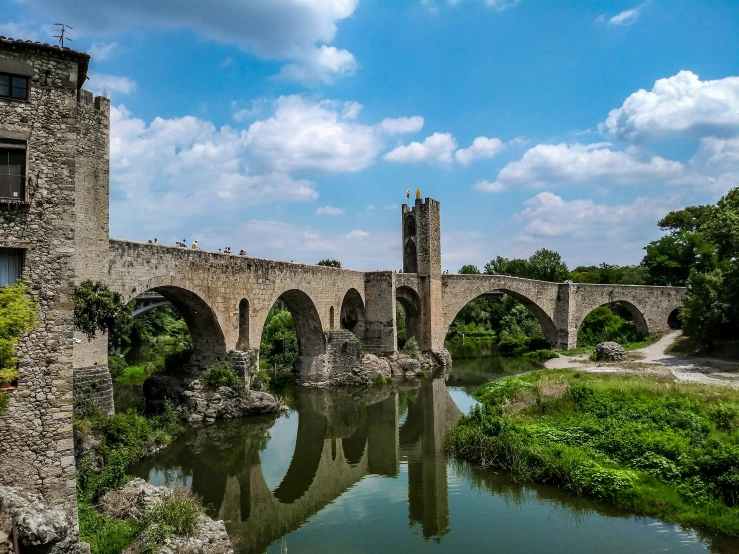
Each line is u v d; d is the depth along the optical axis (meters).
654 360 52.03
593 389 30.55
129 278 25.14
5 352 12.45
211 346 33.59
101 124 23.50
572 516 19.31
